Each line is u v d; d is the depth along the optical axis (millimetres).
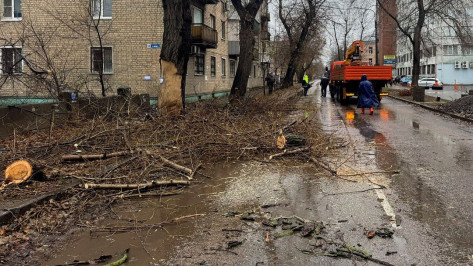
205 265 3879
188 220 5113
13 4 21828
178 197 6086
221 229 4781
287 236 4512
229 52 33938
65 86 14227
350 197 5828
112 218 5250
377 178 6816
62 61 21141
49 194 5734
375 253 4016
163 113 11461
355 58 26422
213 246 4301
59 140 9023
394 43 52219
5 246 4309
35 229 4824
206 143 8758
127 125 9305
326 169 7453
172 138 9047
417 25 27312
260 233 4625
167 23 12180
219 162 8328
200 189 6461
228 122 10516
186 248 4277
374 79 22391
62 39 21234
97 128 9508
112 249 4301
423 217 4941
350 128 13156
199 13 26328
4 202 5348
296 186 6480
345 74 22453
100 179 6367
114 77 21297
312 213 5215
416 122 14781
